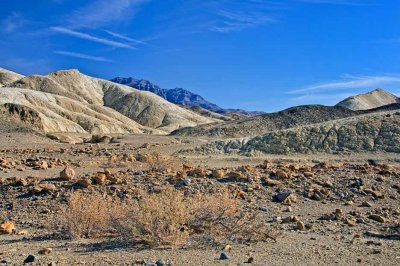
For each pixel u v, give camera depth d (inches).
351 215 471.5
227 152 1558.8
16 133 1854.1
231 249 318.7
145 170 733.3
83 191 557.6
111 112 7672.2
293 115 3730.3
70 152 1208.8
